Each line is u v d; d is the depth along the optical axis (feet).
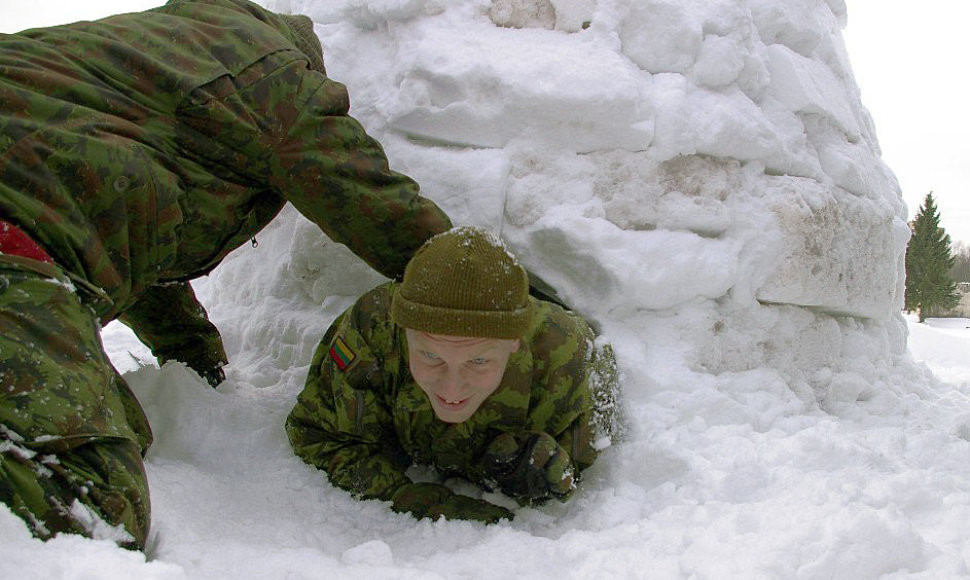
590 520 5.99
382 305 6.40
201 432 6.82
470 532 5.70
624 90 7.89
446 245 5.35
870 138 11.19
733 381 7.95
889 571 4.55
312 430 6.64
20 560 3.62
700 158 8.36
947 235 70.90
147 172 5.35
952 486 5.71
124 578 3.63
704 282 7.91
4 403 4.16
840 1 11.27
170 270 6.19
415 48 8.27
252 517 5.77
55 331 4.49
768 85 9.14
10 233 4.62
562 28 8.46
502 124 8.00
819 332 9.04
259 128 5.87
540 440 6.13
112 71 5.58
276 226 10.18
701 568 4.64
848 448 6.31
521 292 5.48
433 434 6.48
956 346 25.45
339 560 5.04
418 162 8.05
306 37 6.89
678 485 6.34
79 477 4.25
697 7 8.51
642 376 7.41
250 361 9.22
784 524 5.05
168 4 6.36
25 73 5.21
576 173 8.07
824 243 8.69
